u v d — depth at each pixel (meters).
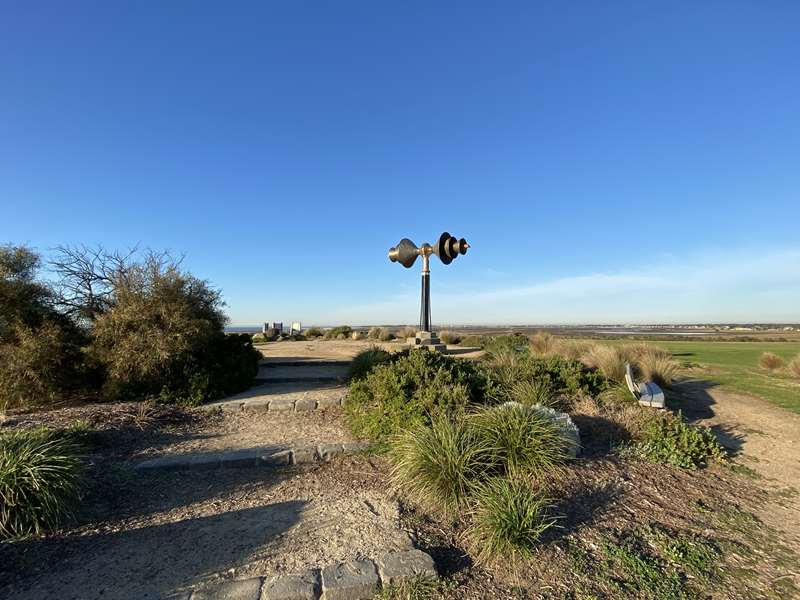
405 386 6.45
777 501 4.66
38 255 7.91
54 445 4.38
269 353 15.68
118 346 7.58
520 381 7.42
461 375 6.83
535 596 2.93
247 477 4.86
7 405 7.16
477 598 2.89
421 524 3.74
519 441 4.61
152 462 5.06
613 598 2.94
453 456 4.16
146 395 7.62
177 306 7.84
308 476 4.86
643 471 5.05
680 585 3.12
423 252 12.55
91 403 7.45
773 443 6.49
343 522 3.77
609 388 7.96
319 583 2.89
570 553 3.38
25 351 7.06
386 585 2.92
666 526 3.94
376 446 5.57
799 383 10.88
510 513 3.40
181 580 3.00
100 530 3.69
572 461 4.94
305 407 7.61
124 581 2.99
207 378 7.89
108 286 8.23
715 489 4.83
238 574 3.07
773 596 3.05
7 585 2.94
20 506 3.53
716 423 7.47
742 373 12.57
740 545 3.71
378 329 25.50
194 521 3.86
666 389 9.68
